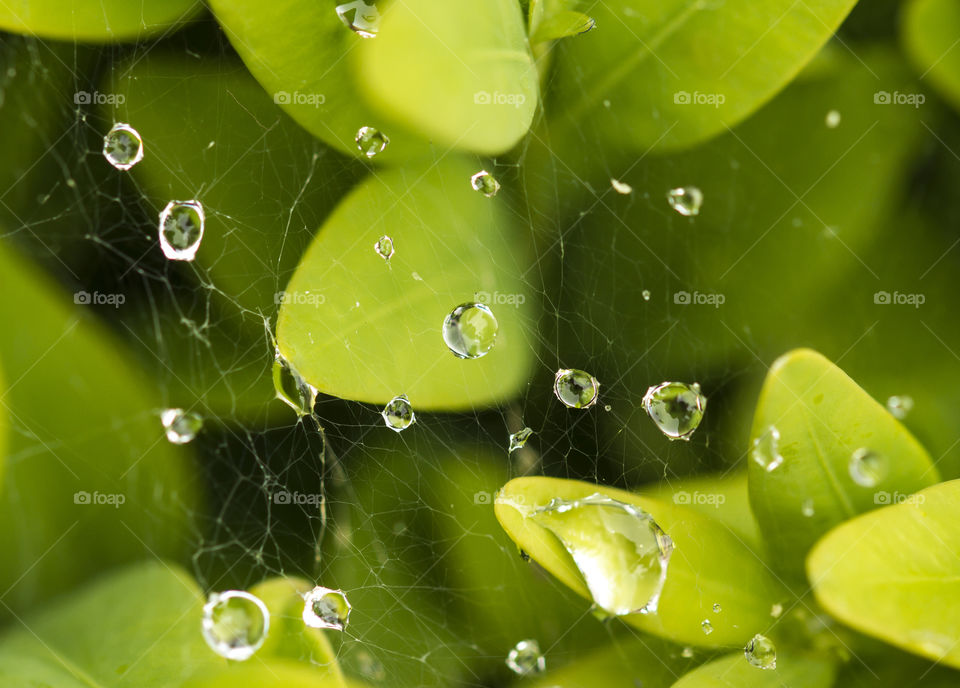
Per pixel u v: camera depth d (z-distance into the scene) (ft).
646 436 0.61
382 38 0.59
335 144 0.60
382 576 0.59
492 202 0.60
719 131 0.61
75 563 0.58
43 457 0.58
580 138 0.61
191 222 0.60
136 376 0.59
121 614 0.58
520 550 0.59
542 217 0.61
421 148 0.60
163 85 0.60
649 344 0.62
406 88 0.59
